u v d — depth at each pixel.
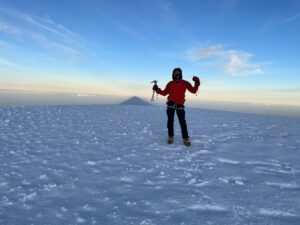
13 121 13.01
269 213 4.05
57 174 5.58
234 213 4.02
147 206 4.20
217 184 5.22
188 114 19.64
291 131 12.23
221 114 20.25
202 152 7.91
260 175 5.80
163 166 6.37
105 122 14.02
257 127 13.45
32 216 3.79
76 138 9.48
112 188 4.92
